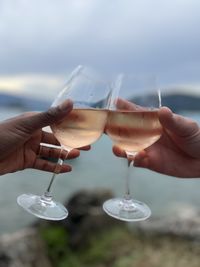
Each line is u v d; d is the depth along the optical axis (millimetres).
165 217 1860
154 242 1636
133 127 494
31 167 609
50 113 479
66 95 497
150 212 544
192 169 606
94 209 1912
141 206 554
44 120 491
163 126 536
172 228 1693
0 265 1407
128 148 521
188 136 554
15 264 1423
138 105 527
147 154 609
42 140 610
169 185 3797
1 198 2908
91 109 485
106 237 1725
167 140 604
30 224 2131
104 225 1812
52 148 615
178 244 1597
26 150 597
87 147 613
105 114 499
